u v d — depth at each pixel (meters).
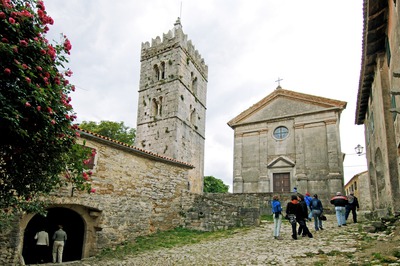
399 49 8.57
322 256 7.33
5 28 4.60
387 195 12.91
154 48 34.41
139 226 14.21
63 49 5.71
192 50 35.16
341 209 12.16
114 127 36.09
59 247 11.66
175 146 28.75
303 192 24.33
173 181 16.72
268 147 27.36
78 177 6.70
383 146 12.71
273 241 10.41
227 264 7.67
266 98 28.64
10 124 4.41
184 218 16.53
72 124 6.09
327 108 25.50
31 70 4.92
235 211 15.31
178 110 30.22
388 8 9.91
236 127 29.42
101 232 12.48
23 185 5.57
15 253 9.45
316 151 25.09
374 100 14.32
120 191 13.59
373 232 9.48
